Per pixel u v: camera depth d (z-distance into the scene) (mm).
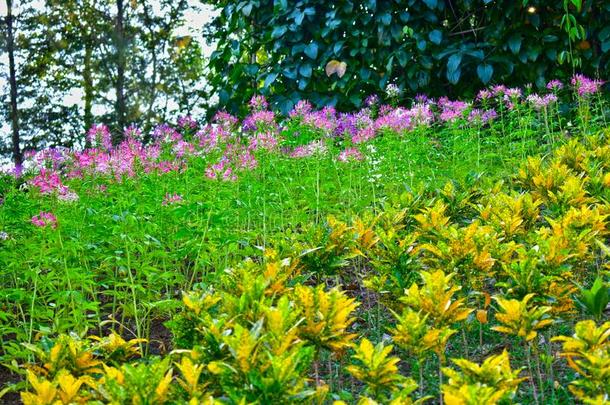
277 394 1958
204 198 4609
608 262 4074
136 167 4637
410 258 3400
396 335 2625
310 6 8125
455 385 2061
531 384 3143
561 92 7742
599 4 7492
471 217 4676
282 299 2307
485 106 6871
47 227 3812
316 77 8289
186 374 2105
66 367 2424
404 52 7711
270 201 5254
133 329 4211
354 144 5758
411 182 5664
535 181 4645
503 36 7672
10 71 18203
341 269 4195
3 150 18297
